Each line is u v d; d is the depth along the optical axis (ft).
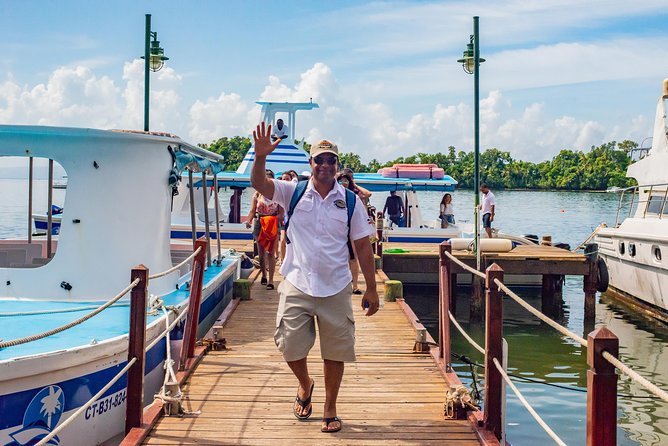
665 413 31.37
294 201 17.54
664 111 62.80
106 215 27.25
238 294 38.73
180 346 26.99
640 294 57.72
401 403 21.50
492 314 18.83
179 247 42.57
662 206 56.39
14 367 18.08
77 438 20.04
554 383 36.09
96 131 26.81
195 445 18.06
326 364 18.35
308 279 17.51
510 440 27.89
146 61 49.96
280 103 69.21
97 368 20.53
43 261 29.09
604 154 438.81
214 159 39.06
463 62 41.88
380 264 52.75
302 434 18.83
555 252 56.49
